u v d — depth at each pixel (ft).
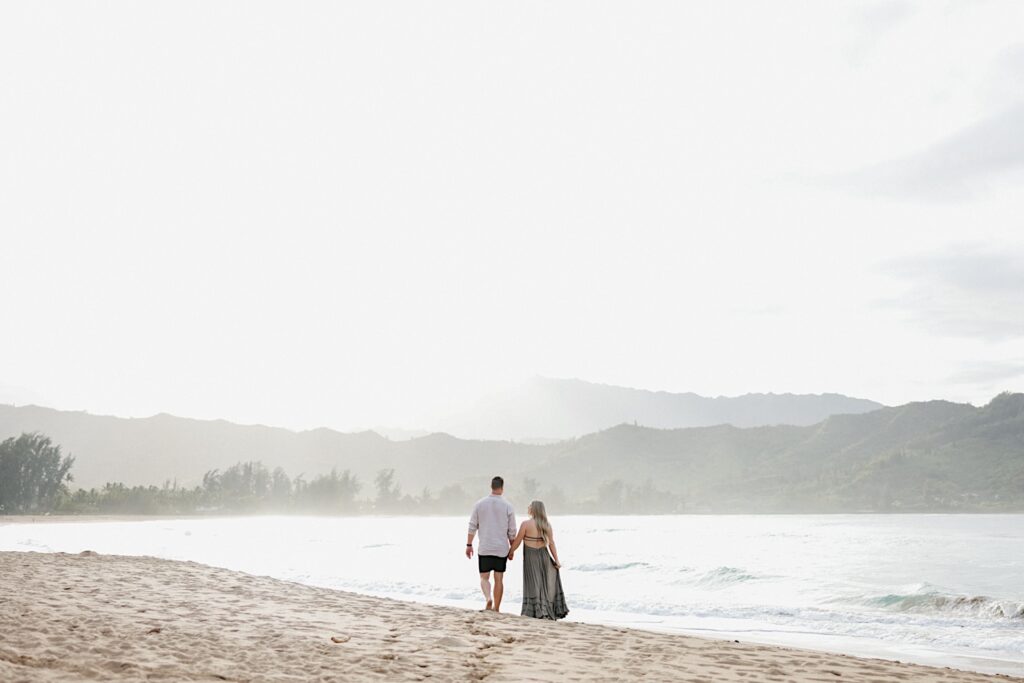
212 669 22.45
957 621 58.49
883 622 57.72
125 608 35.96
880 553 166.61
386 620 36.78
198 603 39.75
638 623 57.11
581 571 112.78
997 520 641.40
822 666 29.66
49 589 42.11
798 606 69.36
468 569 104.27
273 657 25.14
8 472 609.83
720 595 80.28
